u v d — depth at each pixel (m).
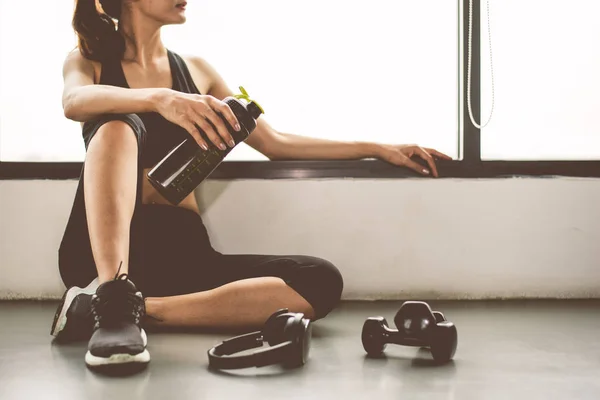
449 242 2.09
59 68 2.19
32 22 2.19
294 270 1.61
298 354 1.28
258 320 1.58
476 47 2.13
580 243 2.10
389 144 2.05
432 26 2.21
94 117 1.53
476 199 2.09
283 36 2.21
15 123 2.20
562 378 1.21
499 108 2.22
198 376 1.22
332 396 1.10
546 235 2.10
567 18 2.21
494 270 2.09
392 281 2.08
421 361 1.34
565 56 2.21
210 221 2.07
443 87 2.21
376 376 1.23
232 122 1.44
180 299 1.58
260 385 1.16
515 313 1.85
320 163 2.12
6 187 2.06
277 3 2.21
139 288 1.61
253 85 2.22
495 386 1.16
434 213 2.08
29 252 2.06
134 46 1.80
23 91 2.20
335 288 1.64
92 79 1.75
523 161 2.15
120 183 1.41
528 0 2.21
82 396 1.10
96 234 1.37
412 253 2.08
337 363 1.32
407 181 2.08
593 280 2.10
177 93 1.48
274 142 1.98
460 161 2.13
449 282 2.08
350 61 2.21
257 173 2.11
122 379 1.20
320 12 2.21
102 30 1.75
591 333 1.60
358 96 2.22
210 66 1.96
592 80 2.21
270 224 2.07
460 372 1.25
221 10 2.21
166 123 1.72
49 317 1.78
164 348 1.42
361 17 2.21
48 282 2.06
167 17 1.77
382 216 2.08
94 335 1.28
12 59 2.19
